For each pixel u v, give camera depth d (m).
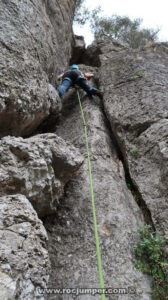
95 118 4.79
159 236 2.84
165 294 2.48
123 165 4.13
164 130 3.75
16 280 1.74
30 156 2.62
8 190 2.53
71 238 2.91
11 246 1.90
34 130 4.38
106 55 8.53
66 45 7.03
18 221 2.12
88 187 3.44
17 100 3.31
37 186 2.63
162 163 3.43
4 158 2.56
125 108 4.56
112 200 3.25
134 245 2.83
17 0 4.14
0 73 3.17
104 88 5.49
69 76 5.75
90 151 4.00
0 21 3.59
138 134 4.11
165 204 3.11
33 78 3.72
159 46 6.70
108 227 2.94
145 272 2.64
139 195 3.53
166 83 4.94
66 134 4.69
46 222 3.11
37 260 1.97
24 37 3.81
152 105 4.32
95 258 2.66
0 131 3.45
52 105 4.45
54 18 6.28
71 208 3.22
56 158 2.99
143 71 5.29
